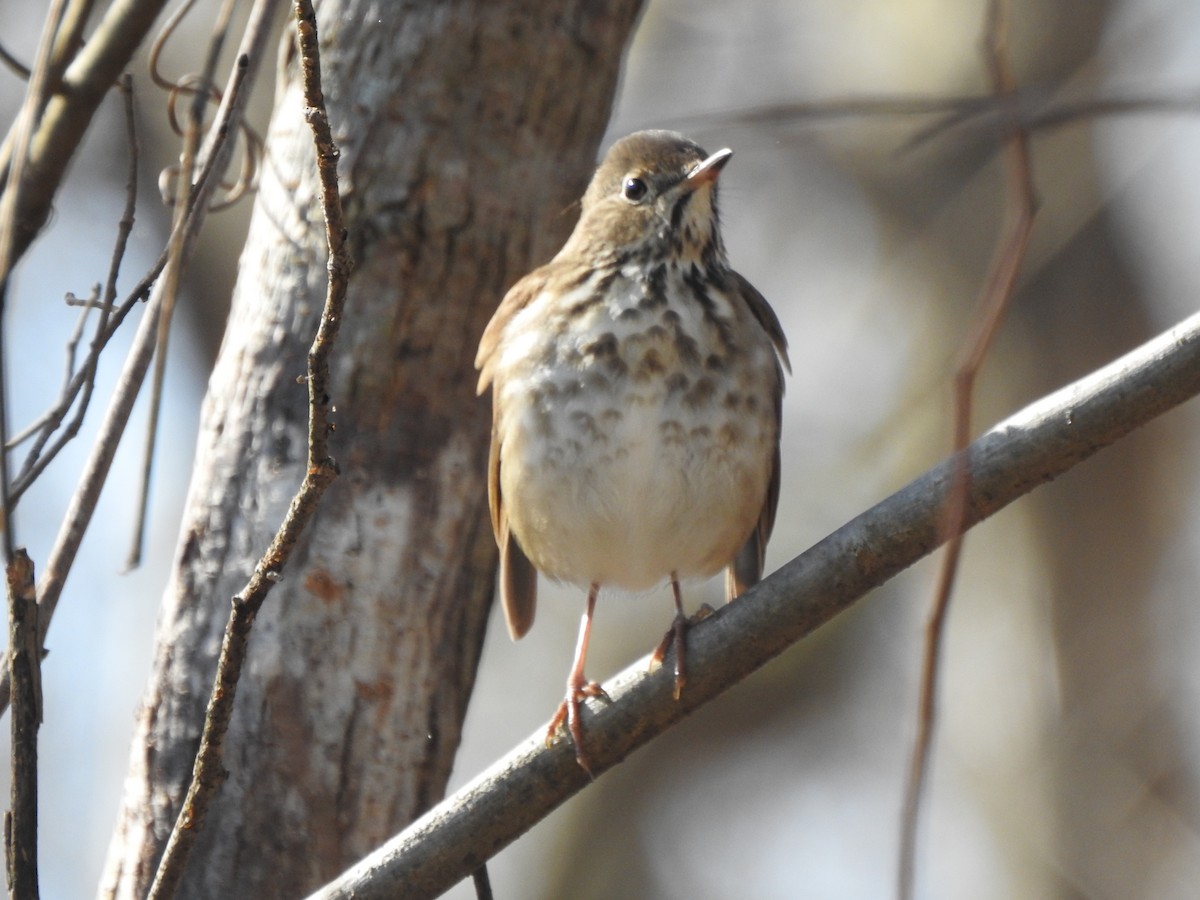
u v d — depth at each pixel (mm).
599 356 10094
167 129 18062
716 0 21469
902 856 5043
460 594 9719
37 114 7641
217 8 17719
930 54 20203
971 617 19797
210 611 9211
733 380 10273
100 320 8023
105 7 12023
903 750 19609
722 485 10250
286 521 6910
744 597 8203
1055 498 19500
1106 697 18859
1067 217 19125
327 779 9156
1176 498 19578
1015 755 19172
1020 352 19406
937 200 20344
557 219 10109
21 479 7695
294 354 9406
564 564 10836
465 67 9742
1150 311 19625
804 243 21859
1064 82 16312
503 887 18938
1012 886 18938
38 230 9094
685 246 10547
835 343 20828
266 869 8984
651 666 8359
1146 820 18422
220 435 9453
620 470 10086
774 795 20141
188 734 9070
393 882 8133
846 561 7855
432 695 9523
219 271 17812
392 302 9555
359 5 9766
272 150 9789
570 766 8312
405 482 9523
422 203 9625
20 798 7293
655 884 19062
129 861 9023
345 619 9281
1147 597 19156
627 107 21219
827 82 20812
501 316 9875
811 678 19328
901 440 19438
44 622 7684
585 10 10078
